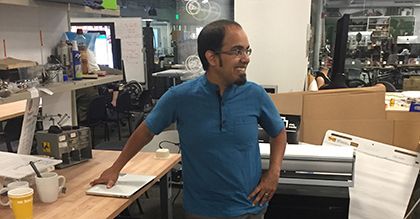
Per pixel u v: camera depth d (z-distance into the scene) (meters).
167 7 11.19
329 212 2.12
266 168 2.00
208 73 1.54
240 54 1.47
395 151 2.30
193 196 1.59
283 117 2.54
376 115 2.42
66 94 2.76
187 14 4.02
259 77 3.40
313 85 3.29
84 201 1.62
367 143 2.37
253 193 1.58
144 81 6.44
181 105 1.55
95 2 2.26
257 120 1.61
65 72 2.34
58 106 2.67
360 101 2.45
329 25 5.68
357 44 5.96
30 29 2.34
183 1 4.02
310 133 2.52
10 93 1.73
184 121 1.55
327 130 2.50
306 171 2.08
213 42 1.46
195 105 1.53
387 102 2.68
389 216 2.21
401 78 5.51
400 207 2.20
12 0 1.72
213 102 1.52
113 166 1.79
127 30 6.34
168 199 2.35
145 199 3.63
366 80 5.52
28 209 1.41
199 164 1.55
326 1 7.40
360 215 2.23
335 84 2.99
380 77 5.66
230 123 1.51
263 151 2.02
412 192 2.26
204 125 1.51
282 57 3.34
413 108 2.37
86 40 2.62
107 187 1.73
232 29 1.46
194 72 4.07
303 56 3.33
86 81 2.34
